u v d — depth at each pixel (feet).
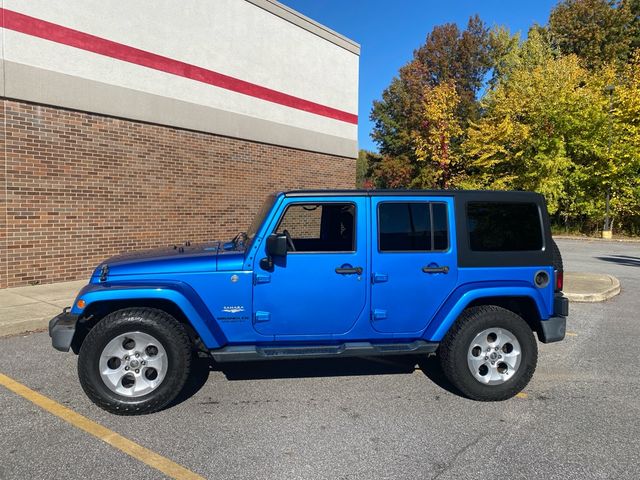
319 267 13.05
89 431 11.49
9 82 26.96
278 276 12.91
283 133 45.14
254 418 12.30
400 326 13.51
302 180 48.01
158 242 35.27
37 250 28.94
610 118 74.54
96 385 12.08
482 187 82.79
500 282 13.76
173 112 35.55
